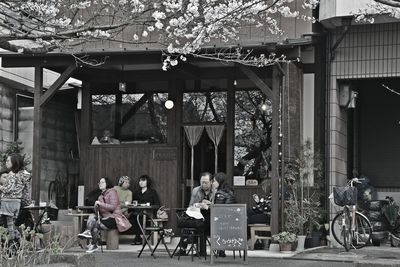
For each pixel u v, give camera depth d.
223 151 15.30
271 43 12.50
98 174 15.83
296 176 13.69
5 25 8.23
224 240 10.95
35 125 13.75
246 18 12.02
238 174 15.11
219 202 11.54
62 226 13.01
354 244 13.37
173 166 15.36
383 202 14.68
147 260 11.42
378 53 14.41
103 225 12.96
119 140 16.06
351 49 14.56
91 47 13.86
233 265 10.79
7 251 8.77
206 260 11.45
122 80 15.84
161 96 15.88
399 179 15.84
